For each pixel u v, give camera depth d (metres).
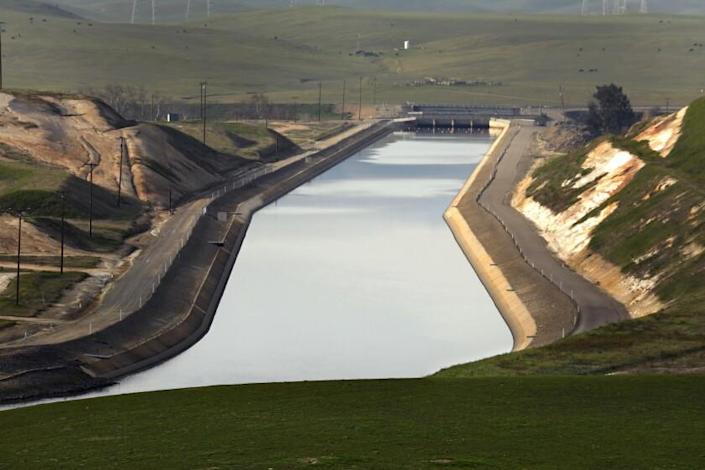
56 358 169.62
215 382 171.00
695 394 119.69
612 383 124.88
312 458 98.00
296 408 116.38
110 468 97.62
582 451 99.62
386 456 98.25
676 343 162.50
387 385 126.25
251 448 101.81
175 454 100.81
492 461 96.56
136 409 118.44
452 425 108.38
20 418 116.81
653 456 98.25
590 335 168.75
